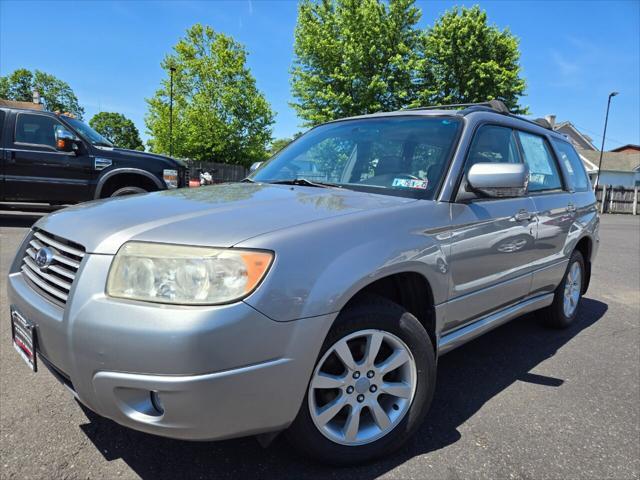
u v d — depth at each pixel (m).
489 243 2.63
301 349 1.72
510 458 2.20
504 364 3.35
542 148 3.69
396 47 22.97
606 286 6.09
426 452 2.22
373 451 2.07
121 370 1.59
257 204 2.11
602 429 2.49
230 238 1.70
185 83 34.72
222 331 1.57
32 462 2.04
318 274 1.76
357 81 22.97
